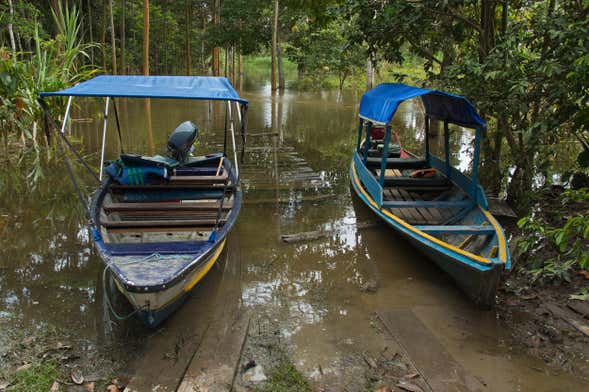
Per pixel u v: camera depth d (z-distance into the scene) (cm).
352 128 1478
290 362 404
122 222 514
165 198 627
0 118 916
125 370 390
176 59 3253
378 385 377
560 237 452
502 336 441
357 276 562
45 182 848
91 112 1571
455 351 419
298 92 2584
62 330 440
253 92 2558
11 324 445
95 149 1067
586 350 417
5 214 708
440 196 732
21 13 1670
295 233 678
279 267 582
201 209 566
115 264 435
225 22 2542
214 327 452
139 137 1213
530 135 621
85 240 628
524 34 644
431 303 502
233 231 682
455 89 725
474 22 738
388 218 613
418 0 710
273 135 1350
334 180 934
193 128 746
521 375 387
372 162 852
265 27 2586
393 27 735
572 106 601
